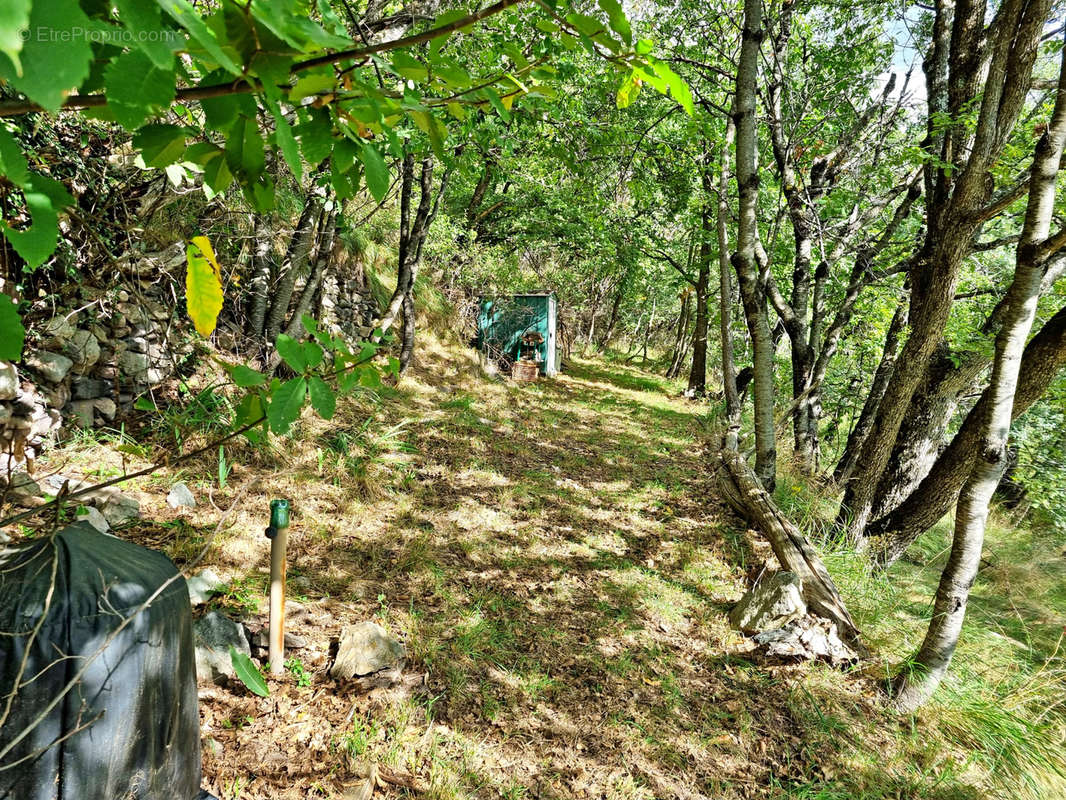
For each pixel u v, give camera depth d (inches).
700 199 459.5
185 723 80.7
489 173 390.9
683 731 134.0
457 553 193.8
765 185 415.2
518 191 528.4
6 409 145.6
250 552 160.6
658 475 301.1
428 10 170.2
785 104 337.4
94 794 66.3
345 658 130.0
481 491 245.0
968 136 203.5
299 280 313.9
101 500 149.9
